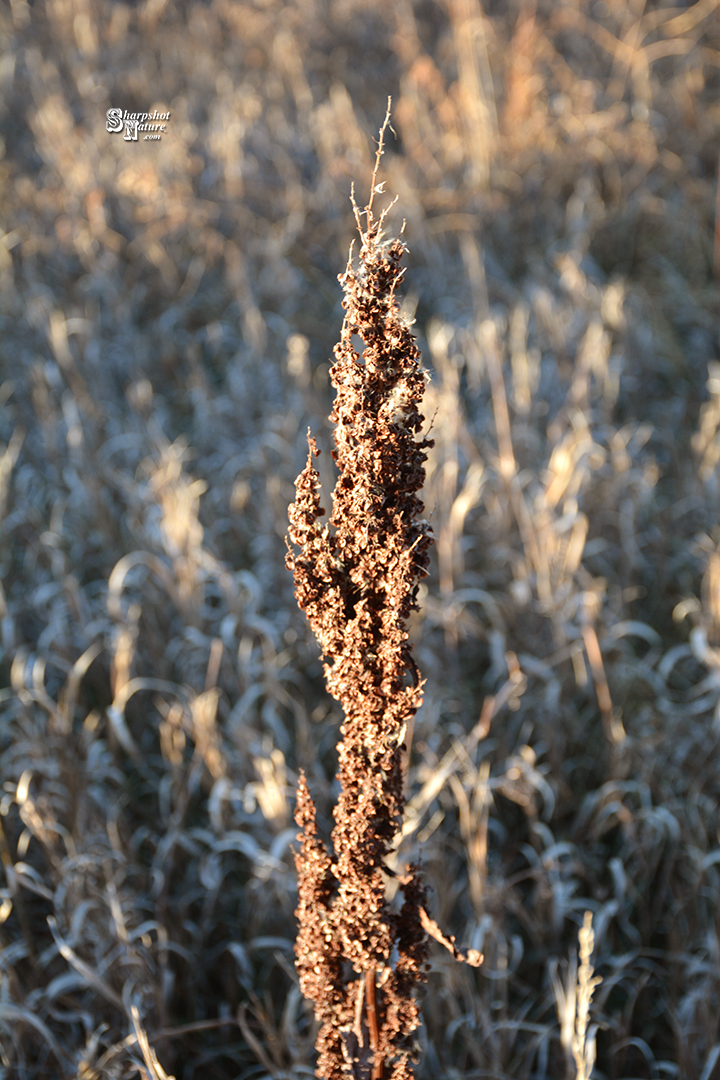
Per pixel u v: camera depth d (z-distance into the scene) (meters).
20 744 3.41
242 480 4.95
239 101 7.96
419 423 1.54
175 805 3.47
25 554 4.64
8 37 9.38
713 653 3.61
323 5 9.62
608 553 4.45
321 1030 1.86
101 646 4.04
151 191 6.79
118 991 2.87
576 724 3.70
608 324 5.65
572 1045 2.36
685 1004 2.79
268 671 3.63
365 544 1.55
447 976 2.75
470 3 8.34
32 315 5.96
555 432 4.77
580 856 3.31
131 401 5.43
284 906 3.08
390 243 1.51
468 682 4.03
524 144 7.16
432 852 2.96
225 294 6.41
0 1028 2.71
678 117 7.46
